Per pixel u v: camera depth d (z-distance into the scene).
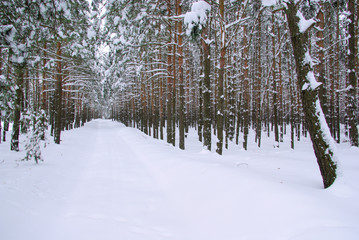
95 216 4.27
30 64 8.47
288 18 5.40
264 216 3.72
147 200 5.31
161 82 19.98
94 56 19.73
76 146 14.77
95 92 40.75
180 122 13.44
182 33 13.38
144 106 26.12
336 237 2.80
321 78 14.45
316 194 4.26
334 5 15.95
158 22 15.44
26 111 8.28
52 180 6.36
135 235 3.59
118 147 14.78
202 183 5.78
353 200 3.98
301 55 5.16
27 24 7.66
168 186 6.29
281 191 4.37
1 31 6.79
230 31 17.88
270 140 23.83
